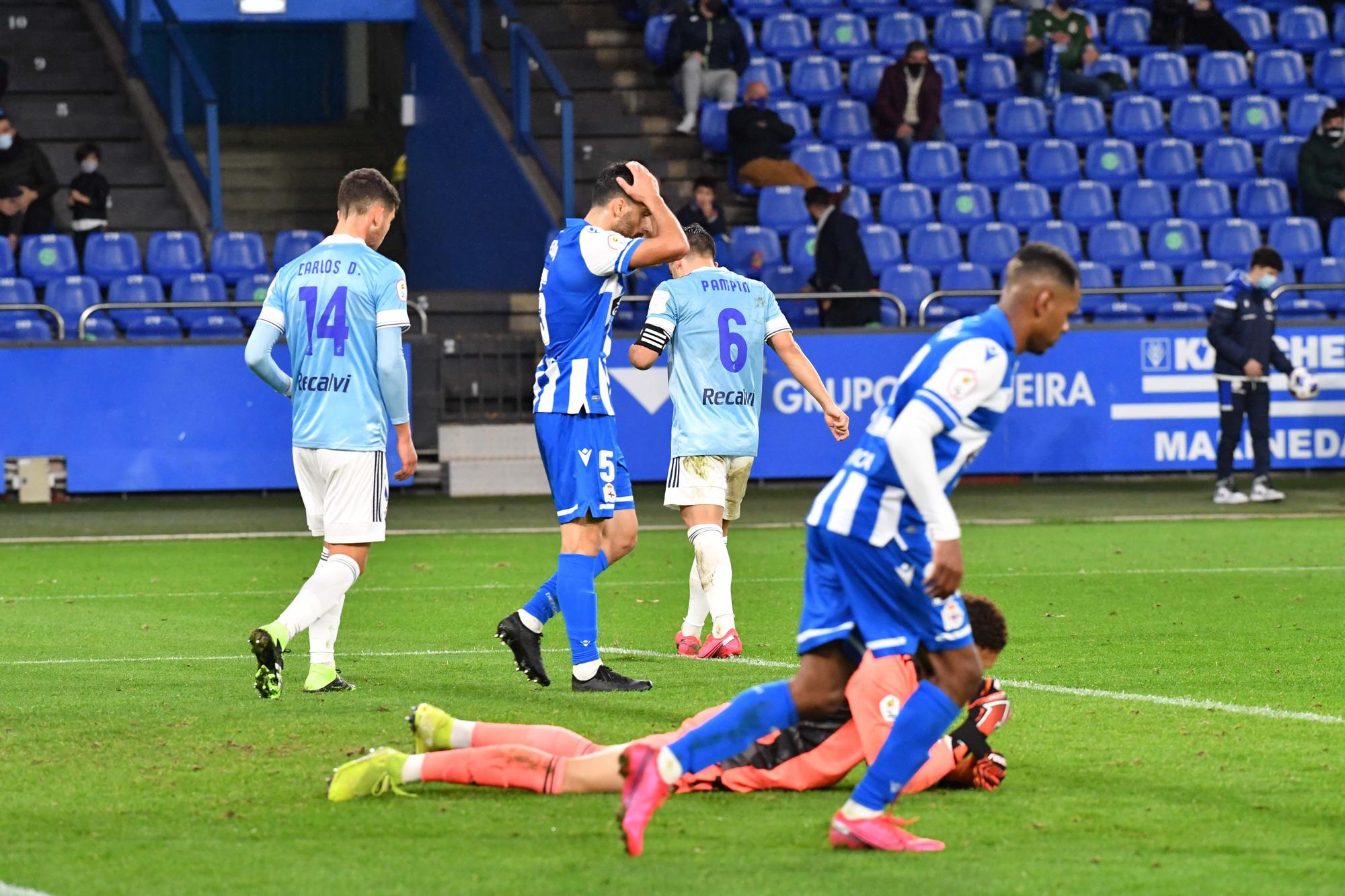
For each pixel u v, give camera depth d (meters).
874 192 66.50
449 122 70.19
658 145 69.56
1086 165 68.31
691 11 70.12
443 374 57.66
